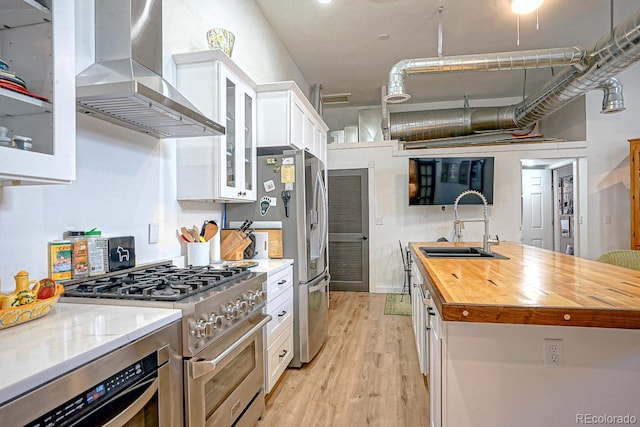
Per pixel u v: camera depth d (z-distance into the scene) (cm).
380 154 574
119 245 184
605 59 334
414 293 324
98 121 179
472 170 538
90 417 93
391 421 210
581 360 127
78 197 167
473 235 547
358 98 632
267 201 292
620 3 354
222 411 160
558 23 393
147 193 214
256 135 306
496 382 132
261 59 368
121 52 169
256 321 196
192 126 195
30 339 101
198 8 262
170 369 128
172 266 217
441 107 657
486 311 121
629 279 165
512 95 619
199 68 236
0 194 133
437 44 439
